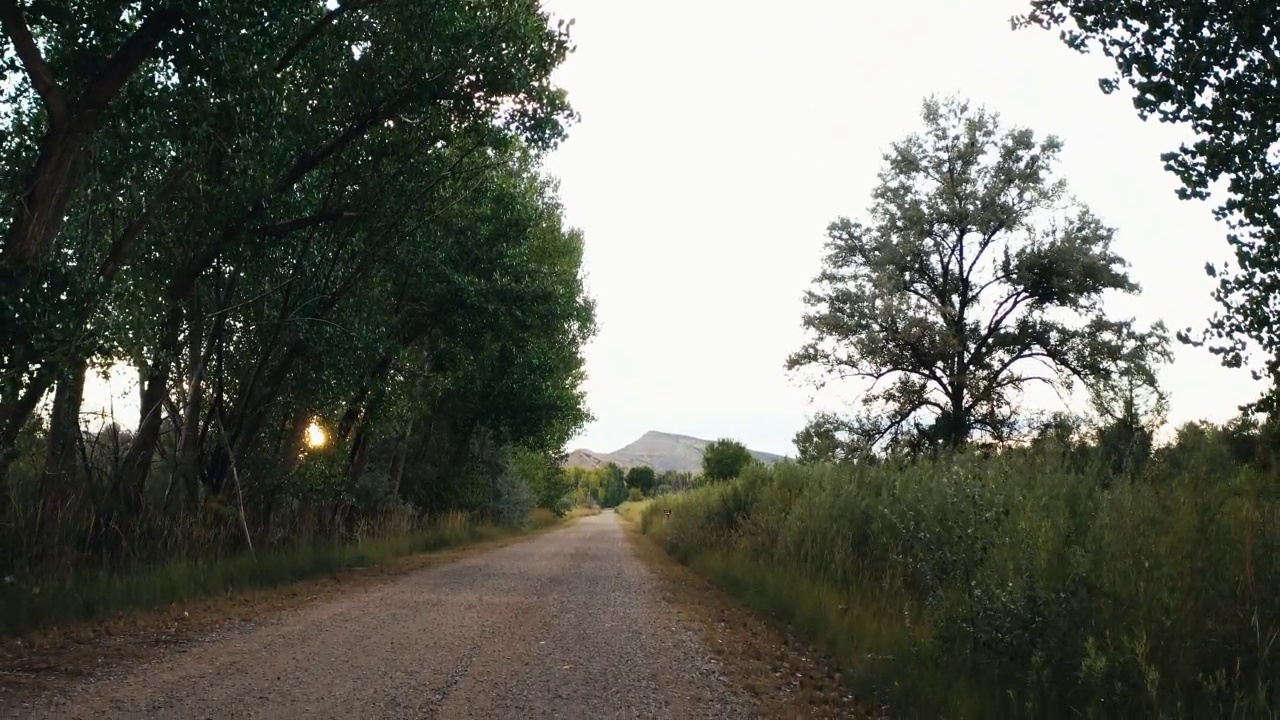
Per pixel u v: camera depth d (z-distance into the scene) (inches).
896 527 482.6
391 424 1019.3
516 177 1026.7
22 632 390.9
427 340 1074.1
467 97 650.2
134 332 515.5
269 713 258.2
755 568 626.5
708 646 397.7
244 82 465.4
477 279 927.7
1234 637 227.8
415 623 447.8
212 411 692.1
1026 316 1325.0
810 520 587.2
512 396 1337.4
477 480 1603.1
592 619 478.6
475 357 1039.6
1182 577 241.8
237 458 733.9
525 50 637.3
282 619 458.6
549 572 805.9
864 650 346.9
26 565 480.1
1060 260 1273.4
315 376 759.7
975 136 1334.9
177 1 421.1
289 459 805.9
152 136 489.7
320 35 591.8
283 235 645.3
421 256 846.5
